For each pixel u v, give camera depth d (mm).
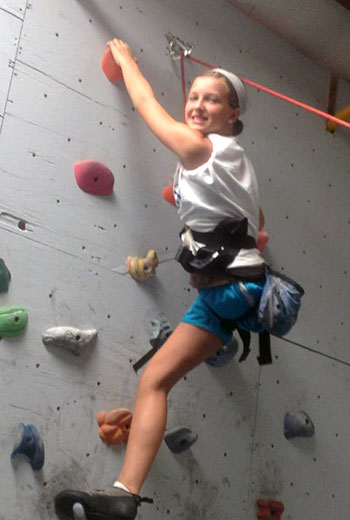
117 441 2371
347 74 3461
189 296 2697
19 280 2281
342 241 3311
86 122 2543
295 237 3115
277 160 3121
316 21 3213
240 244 2150
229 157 2154
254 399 2812
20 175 2346
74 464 2289
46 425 2254
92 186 2494
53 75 2492
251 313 2160
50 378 2289
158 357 2184
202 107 2213
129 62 2477
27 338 2266
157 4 2842
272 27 3215
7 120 2352
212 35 2998
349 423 3117
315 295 3137
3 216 2285
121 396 2443
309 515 2877
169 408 2562
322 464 2969
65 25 2559
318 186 3264
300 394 2967
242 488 2701
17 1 2455
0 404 2176
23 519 2154
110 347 2447
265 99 3133
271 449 2822
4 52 2391
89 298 2430
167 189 2695
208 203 2135
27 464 2197
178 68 2848
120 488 2021
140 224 2611
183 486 2537
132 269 2533
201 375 2676
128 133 2648
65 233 2414
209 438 2646
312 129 3301
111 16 2695
